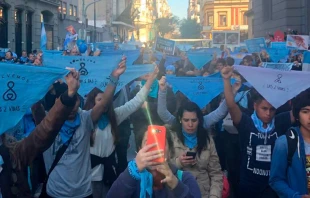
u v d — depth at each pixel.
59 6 49.84
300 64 11.05
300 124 4.07
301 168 4.02
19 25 41.94
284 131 5.06
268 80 5.21
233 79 7.50
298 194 3.95
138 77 7.39
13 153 3.48
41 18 45.69
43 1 45.34
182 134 4.84
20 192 3.48
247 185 5.11
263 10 45.69
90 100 5.98
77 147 4.78
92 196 5.11
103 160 5.61
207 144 4.83
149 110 7.01
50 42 48.06
